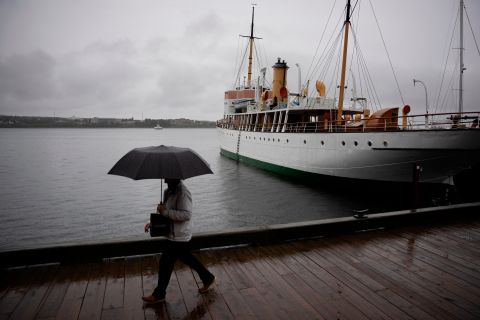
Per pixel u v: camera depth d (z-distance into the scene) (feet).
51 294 14.17
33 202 69.26
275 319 12.74
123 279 15.71
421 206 60.64
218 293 14.70
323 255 19.26
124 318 12.66
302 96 89.56
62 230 50.60
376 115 63.41
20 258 16.21
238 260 18.33
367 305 13.85
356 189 69.21
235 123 134.51
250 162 115.65
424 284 15.84
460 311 13.47
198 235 19.33
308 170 78.48
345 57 69.36
